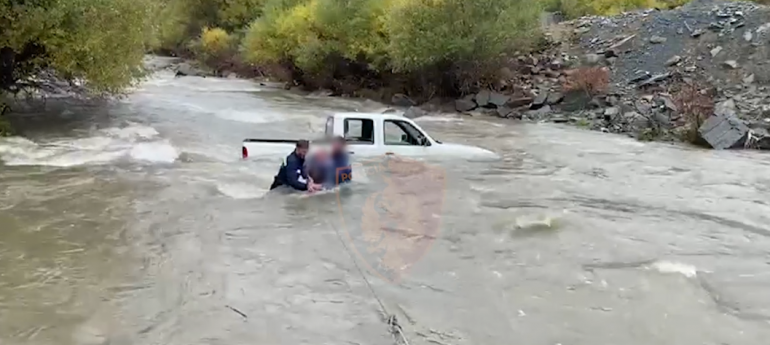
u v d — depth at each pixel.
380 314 5.41
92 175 10.73
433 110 25.70
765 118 18.95
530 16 27.48
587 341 5.01
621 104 22.30
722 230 8.28
